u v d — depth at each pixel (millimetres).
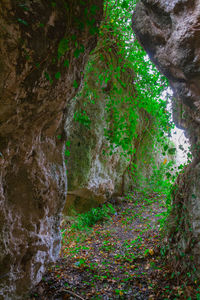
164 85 5270
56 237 3938
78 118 5129
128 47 6543
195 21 2982
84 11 2482
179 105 4891
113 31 5703
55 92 2814
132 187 10352
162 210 8039
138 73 6836
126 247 5234
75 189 7227
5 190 2809
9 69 2131
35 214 3264
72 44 2650
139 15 4043
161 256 4395
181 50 3334
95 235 6305
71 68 2887
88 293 3553
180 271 3771
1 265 2602
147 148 10453
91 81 7523
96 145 7832
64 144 3965
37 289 3457
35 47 2193
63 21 2352
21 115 2596
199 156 4090
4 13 1913
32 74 2352
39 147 3293
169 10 3256
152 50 4102
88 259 4754
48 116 3100
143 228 6445
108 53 6684
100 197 8305
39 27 2162
